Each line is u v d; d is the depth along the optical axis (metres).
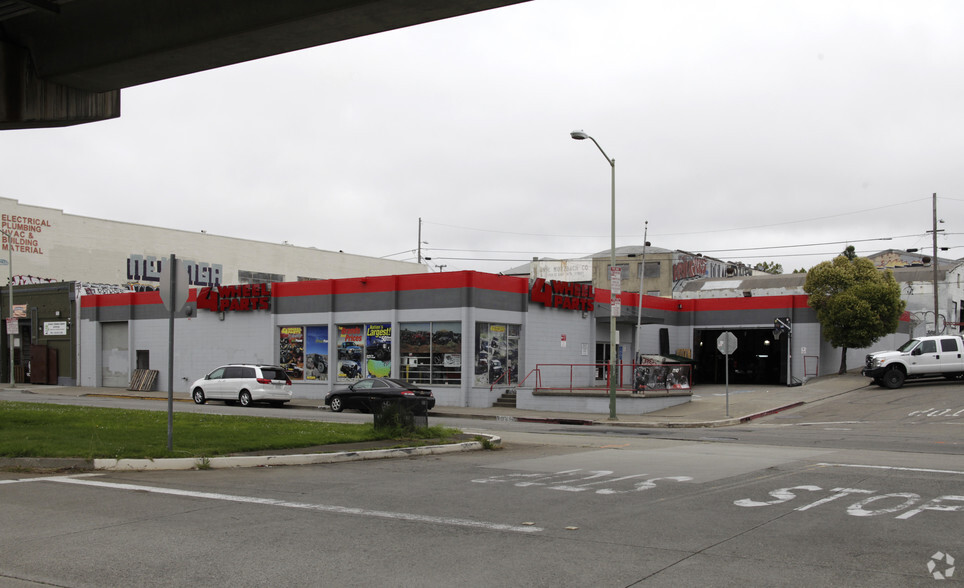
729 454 16.14
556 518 9.00
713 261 80.56
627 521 8.85
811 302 42.81
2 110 17.05
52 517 8.71
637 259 72.44
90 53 16.36
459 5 12.62
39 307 49.28
